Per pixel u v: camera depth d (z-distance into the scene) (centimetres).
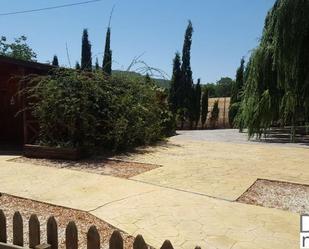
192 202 591
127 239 446
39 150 992
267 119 1543
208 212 545
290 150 1194
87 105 1012
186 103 2764
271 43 1523
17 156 1022
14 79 1438
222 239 447
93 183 712
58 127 1034
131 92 1216
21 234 341
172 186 688
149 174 786
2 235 355
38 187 684
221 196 627
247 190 673
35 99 1157
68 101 998
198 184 705
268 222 506
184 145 1310
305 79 1391
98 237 308
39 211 553
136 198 611
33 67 1053
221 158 1010
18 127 1489
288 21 1345
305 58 1380
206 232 468
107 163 916
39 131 1084
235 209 561
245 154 1095
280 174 806
